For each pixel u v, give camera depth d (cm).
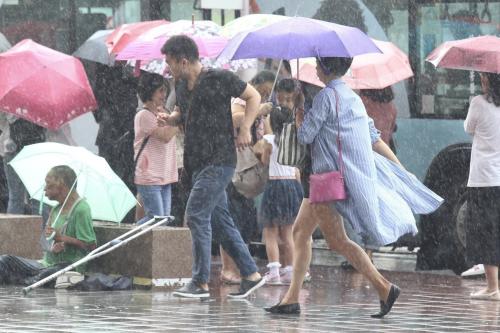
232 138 2794
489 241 2962
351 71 3559
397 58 3606
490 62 3036
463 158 3669
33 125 3853
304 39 2547
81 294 2906
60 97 3222
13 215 3325
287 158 2564
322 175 2497
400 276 3519
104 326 2372
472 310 2719
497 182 3000
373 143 2638
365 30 3812
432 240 3716
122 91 3984
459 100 3694
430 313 2652
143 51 3206
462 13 3688
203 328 2366
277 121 3212
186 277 3030
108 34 4009
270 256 3241
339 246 2539
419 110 3744
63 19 4103
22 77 3219
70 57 3297
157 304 2728
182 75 2786
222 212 2866
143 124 3272
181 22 3266
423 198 2581
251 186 3275
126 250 3047
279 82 3194
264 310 2628
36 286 2909
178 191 3762
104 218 3103
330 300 2864
